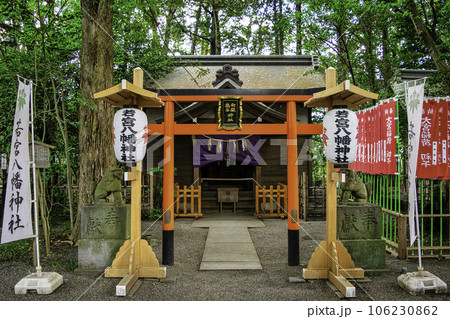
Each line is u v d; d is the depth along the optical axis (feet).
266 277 16.39
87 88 22.40
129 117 15.34
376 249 16.60
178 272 17.24
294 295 14.02
